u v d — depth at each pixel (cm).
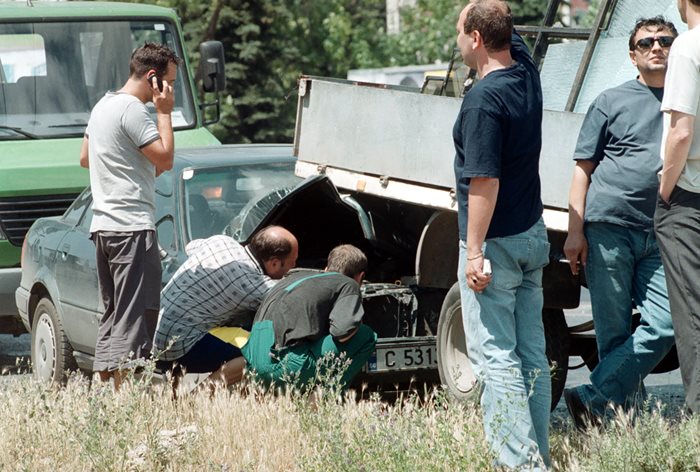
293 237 1055
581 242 875
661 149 769
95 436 784
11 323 1588
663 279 862
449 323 981
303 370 944
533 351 770
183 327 1042
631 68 948
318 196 1080
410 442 749
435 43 4981
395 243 1105
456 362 979
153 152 992
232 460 820
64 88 1706
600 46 984
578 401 890
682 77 721
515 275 748
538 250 753
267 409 898
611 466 712
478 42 742
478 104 719
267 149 1333
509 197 738
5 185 1548
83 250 1258
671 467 695
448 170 959
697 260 739
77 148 1639
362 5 5062
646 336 866
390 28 5444
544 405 769
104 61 1739
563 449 812
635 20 970
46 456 830
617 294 877
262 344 959
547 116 905
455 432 795
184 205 1188
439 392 911
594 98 971
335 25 4762
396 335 1061
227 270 1037
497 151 720
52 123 1677
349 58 4981
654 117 859
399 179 1022
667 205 749
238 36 4006
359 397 1029
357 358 949
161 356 1044
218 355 1049
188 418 923
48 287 1316
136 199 1001
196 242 1072
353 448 753
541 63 1060
